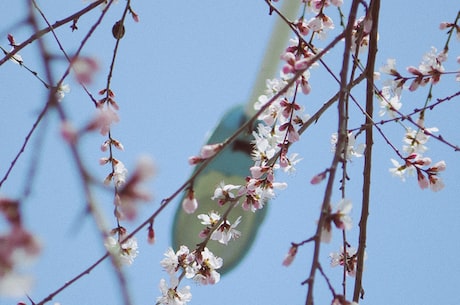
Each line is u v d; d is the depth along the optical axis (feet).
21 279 15.53
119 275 17.11
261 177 33.40
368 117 29.91
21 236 15.53
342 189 26.30
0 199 16.10
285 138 32.45
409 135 34.45
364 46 35.45
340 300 22.26
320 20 33.65
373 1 28.35
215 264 33.12
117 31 31.27
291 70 25.39
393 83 33.76
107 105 31.96
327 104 31.68
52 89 16.75
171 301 33.58
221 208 35.22
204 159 23.72
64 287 23.61
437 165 32.81
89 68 17.51
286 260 22.33
